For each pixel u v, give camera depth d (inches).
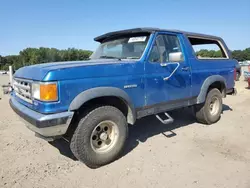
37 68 131.0
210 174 130.3
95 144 139.9
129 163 145.2
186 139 184.9
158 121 233.8
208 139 184.2
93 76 133.4
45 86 119.2
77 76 127.5
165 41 177.3
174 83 178.4
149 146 171.3
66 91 123.8
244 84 568.1
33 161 149.3
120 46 181.8
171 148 167.2
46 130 120.1
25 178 129.3
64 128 124.3
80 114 134.0
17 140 184.2
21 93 144.8
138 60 157.6
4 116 260.8
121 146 148.3
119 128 145.9
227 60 239.0
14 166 142.6
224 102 337.1
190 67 192.5
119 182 124.3
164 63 170.4
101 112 136.7
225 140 181.5
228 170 134.3
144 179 126.6
